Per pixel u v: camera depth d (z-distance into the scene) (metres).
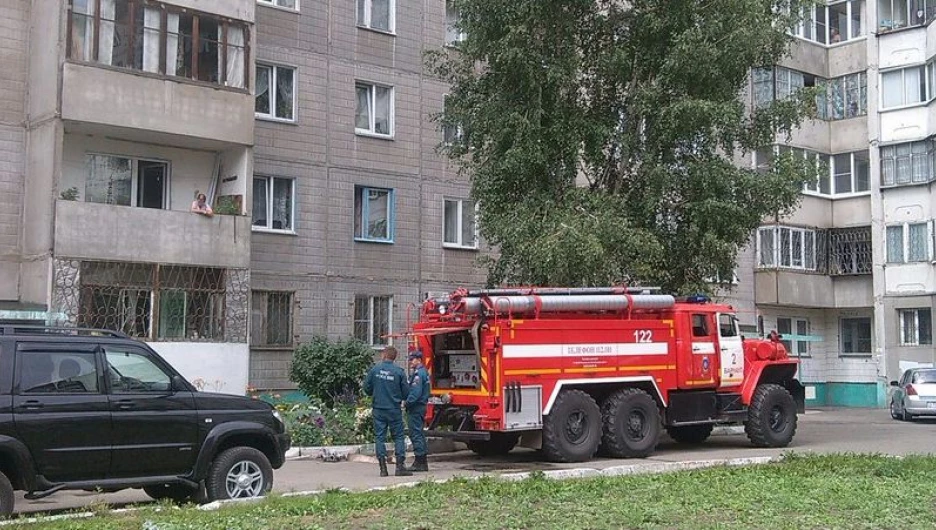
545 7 19.30
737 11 18.98
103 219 20.64
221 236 22.31
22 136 21.31
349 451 16.88
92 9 20.95
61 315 19.80
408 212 27.62
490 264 20.84
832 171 36.34
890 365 33.94
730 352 18.33
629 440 16.48
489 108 19.70
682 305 17.94
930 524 9.51
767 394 18.67
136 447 10.50
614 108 20.50
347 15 26.83
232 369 22.20
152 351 11.02
